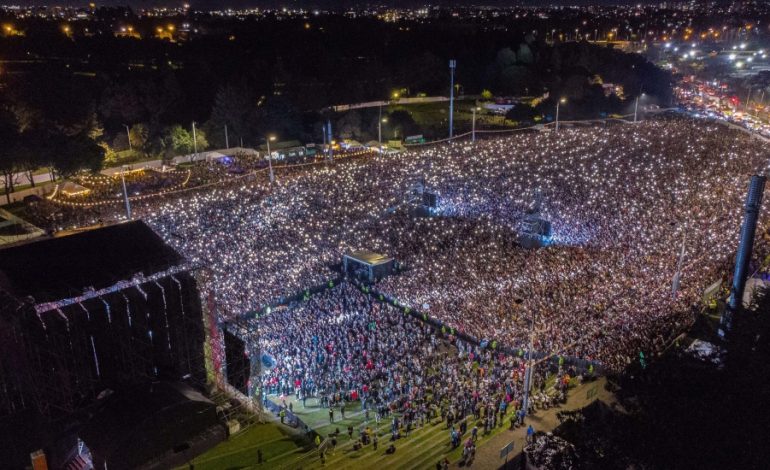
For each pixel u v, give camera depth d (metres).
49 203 61.34
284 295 42.28
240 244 49.28
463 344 35.50
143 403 25.80
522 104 118.25
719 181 62.69
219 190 65.94
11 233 51.66
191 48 151.75
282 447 27.11
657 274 41.16
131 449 24.30
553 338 34.03
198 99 110.31
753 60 195.00
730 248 45.19
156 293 28.67
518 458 25.27
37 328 25.36
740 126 105.75
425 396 31.06
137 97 95.06
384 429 28.50
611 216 53.25
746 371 12.88
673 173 66.50
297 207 59.19
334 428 28.78
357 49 166.25
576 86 123.94
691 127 98.88
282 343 36.47
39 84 80.19
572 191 61.19
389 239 51.62
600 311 36.38
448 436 27.34
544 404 29.09
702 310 36.22
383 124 104.00
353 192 63.88
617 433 13.58
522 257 45.44
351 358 34.88
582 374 31.52
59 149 67.88
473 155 80.31
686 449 12.20
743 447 11.78
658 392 13.64
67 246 30.86
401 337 36.81
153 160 85.88
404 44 171.12
